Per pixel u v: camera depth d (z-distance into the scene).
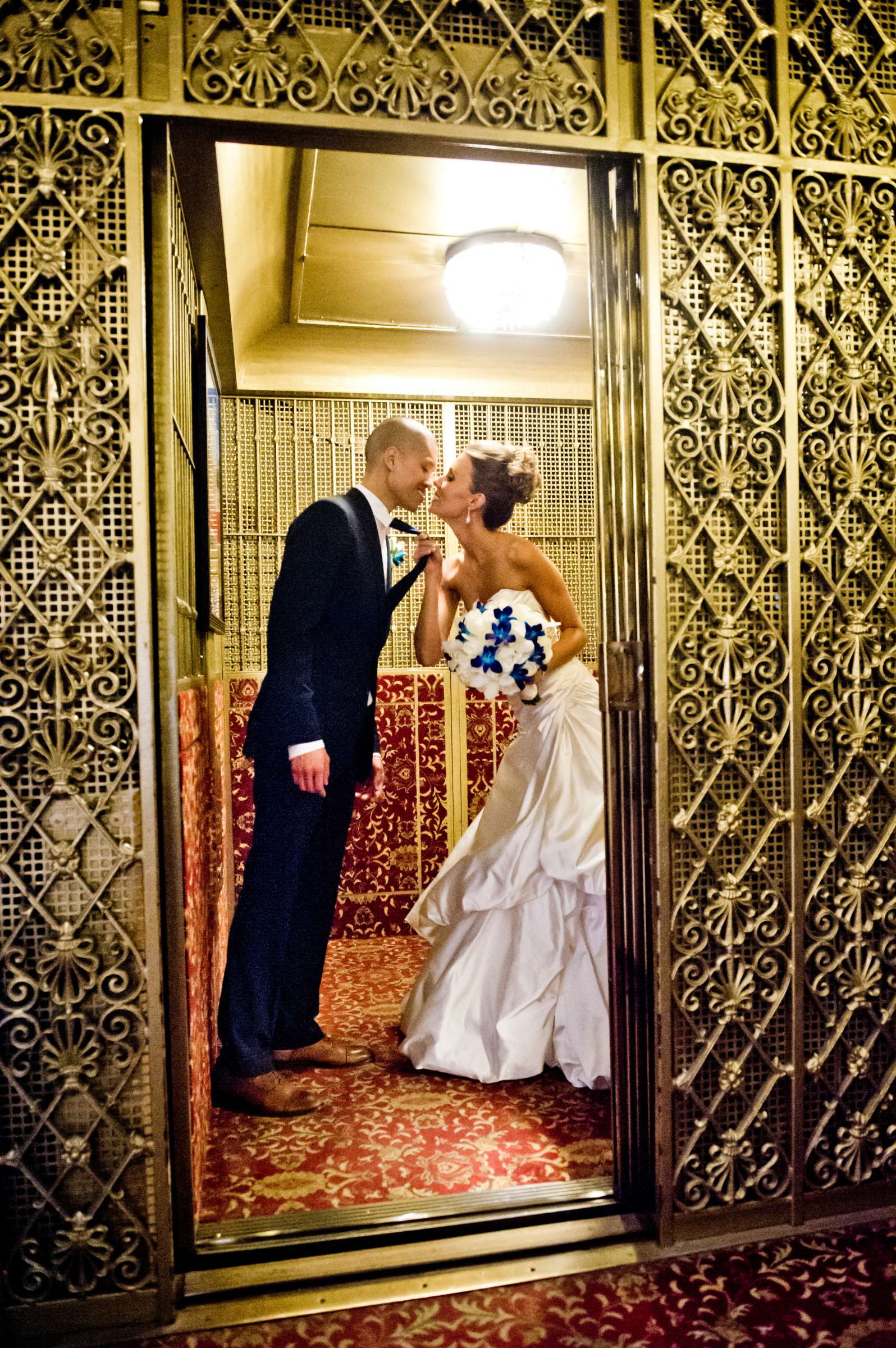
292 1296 1.78
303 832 2.57
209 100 1.78
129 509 1.76
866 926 2.14
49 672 1.73
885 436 2.15
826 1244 1.97
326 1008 3.48
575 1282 1.83
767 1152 2.06
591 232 2.08
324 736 2.70
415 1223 1.94
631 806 2.06
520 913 2.87
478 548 3.17
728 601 2.06
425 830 4.59
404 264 3.78
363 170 3.03
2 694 1.73
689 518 2.03
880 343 2.15
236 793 4.39
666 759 1.99
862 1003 2.12
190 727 2.35
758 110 2.05
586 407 4.78
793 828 2.07
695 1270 1.87
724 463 2.03
